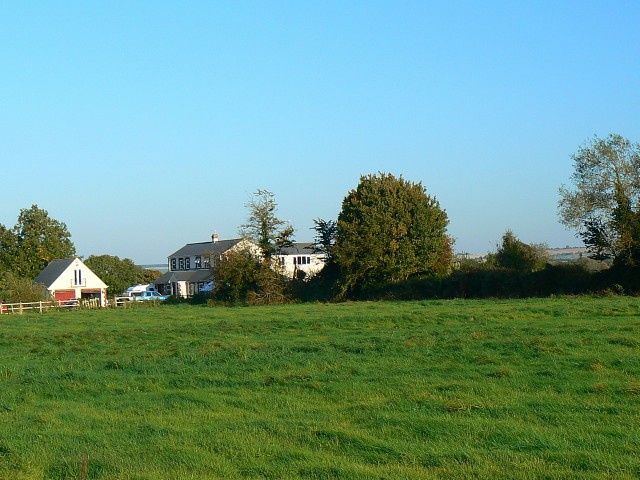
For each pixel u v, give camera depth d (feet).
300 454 36.32
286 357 69.00
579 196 183.42
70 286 318.24
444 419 41.78
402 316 114.32
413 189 221.05
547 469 32.71
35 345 95.81
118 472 34.35
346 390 52.24
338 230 218.38
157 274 412.16
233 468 34.76
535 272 192.03
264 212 224.53
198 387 56.80
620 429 38.93
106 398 53.67
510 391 49.52
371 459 35.65
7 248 364.58
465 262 234.79
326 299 215.92
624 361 57.88
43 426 44.75
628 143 182.80
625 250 175.52
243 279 220.23
